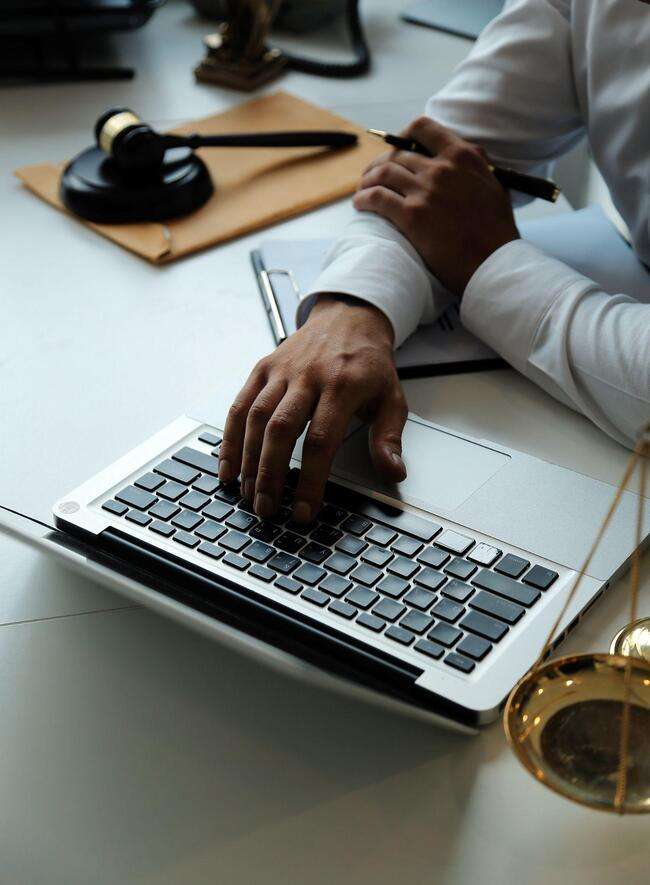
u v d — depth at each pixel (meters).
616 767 0.45
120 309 0.89
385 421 0.70
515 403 0.77
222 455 0.67
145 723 0.55
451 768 0.52
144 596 0.58
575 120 0.98
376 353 0.72
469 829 0.49
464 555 0.60
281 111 1.22
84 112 1.24
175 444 0.70
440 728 0.54
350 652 0.54
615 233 0.95
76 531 0.62
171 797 0.51
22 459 0.72
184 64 1.37
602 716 0.46
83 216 1.01
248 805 0.50
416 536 0.61
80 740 0.54
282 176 1.09
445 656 0.53
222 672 0.58
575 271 0.80
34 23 1.28
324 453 0.64
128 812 0.50
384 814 0.50
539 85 0.95
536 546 0.61
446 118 0.97
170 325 0.87
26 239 0.99
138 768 0.52
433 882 0.47
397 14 1.52
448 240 0.83
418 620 0.55
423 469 0.67
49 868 0.48
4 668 0.58
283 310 0.87
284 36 1.44
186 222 1.01
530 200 1.01
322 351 0.71
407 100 1.28
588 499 0.65
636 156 0.87
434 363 0.80
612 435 0.72
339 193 1.07
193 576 0.58
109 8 1.31
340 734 0.54
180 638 0.60
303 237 1.00
